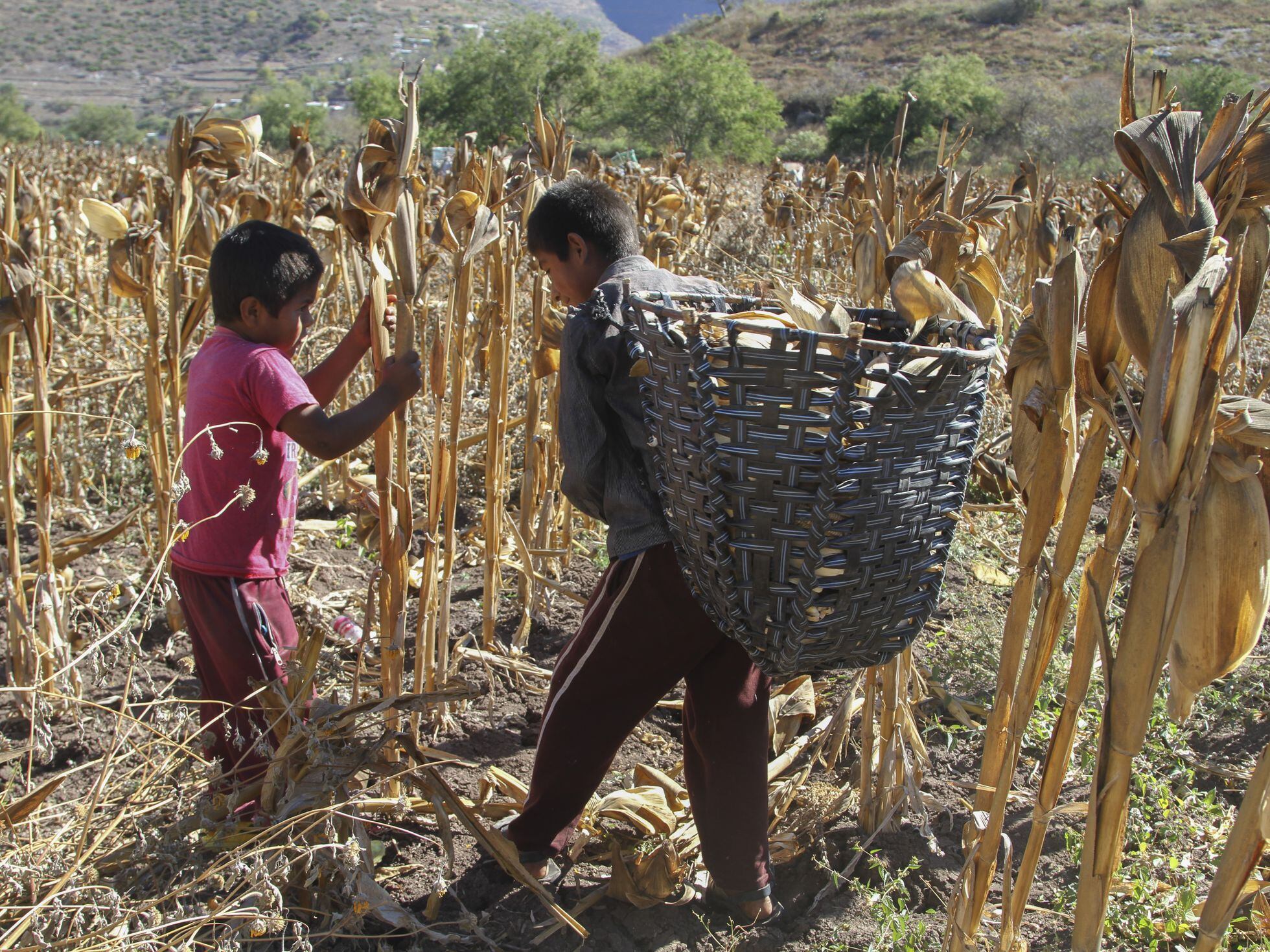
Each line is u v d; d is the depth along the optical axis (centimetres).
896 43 7488
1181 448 138
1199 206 138
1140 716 152
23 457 495
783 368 174
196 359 254
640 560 229
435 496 302
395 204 244
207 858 237
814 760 306
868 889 264
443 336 313
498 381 353
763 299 238
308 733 233
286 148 3822
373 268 248
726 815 242
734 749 239
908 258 230
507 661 365
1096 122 3606
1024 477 174
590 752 248
